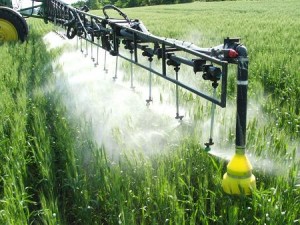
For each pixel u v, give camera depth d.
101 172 1.94
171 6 30.25
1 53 5.02
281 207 1.61
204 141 2.34
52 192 1.97
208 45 5.98
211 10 21.02
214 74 1.72
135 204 1.86
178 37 7.25
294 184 1.81
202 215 1.70
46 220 1.68
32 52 5.19
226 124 2.54
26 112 2.90
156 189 1.82
